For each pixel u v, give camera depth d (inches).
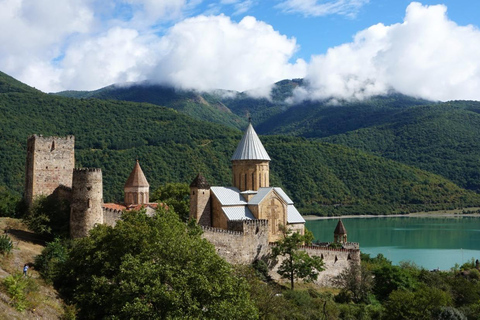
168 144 7598.4
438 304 2561.5
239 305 1610.5
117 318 1478.8
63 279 1863.9
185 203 3565.5
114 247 1809.8
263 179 3292.3
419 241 6254.9
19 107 7628.0
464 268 4030.5
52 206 2516.0
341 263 3070.9
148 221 1940.2
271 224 3097.9
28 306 1498.5
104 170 6136.8
